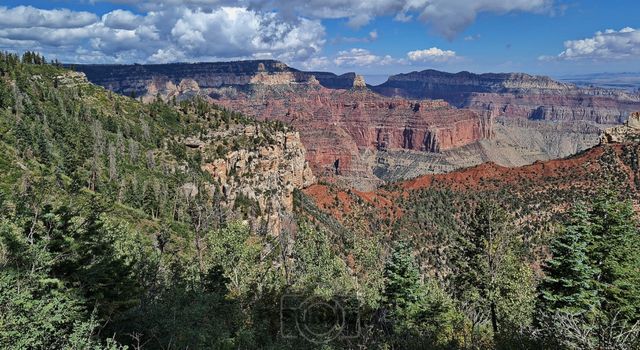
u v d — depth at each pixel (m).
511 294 45.16
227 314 28.58
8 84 129.38
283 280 42.19
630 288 35.62
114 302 24.33
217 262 43.72
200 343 23.12
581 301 35.00
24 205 23.23
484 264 48.62
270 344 26.31
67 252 23.61
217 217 90.06
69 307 19.72
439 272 101.44
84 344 16.91
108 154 112.44
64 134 111.69
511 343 21.05
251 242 55.88
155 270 36.94
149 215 89.19
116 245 37.44
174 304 25.58
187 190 111.25
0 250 19.69
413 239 130.62
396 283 41.72
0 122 93.94
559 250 36.75
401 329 29.08
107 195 82.81
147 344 23.36
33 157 84.50
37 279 19.38
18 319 15.67
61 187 28.95
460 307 48.06
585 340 16.31
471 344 24.17
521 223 123.88
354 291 41.50
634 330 15.71
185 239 76.44
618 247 37.53
